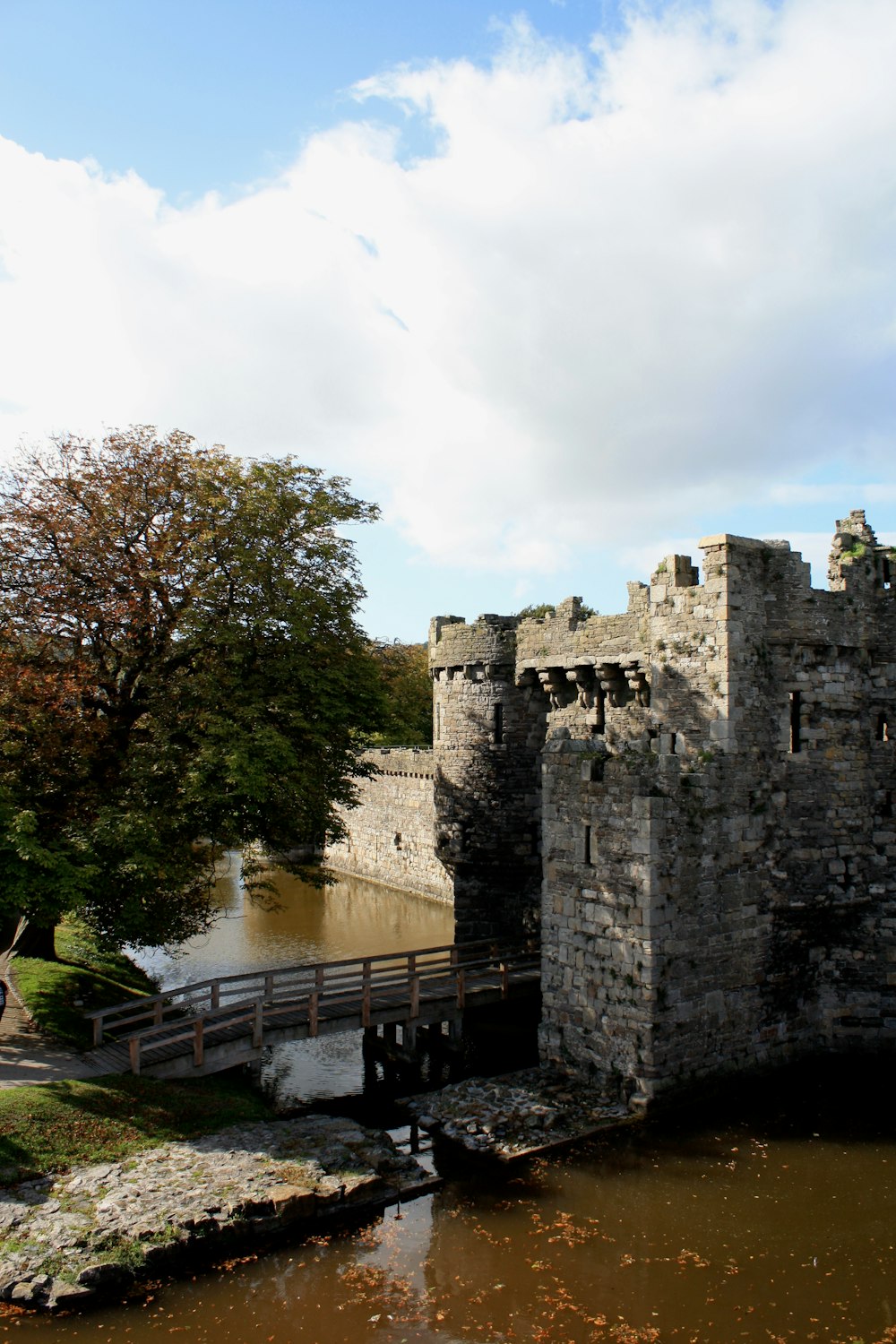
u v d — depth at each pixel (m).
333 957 40.88
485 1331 13.77
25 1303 14.09
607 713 27.62
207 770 22.88
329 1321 14.06
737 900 21.62
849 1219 16.47
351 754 30.06
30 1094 18.95
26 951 30.17
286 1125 19.59
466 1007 25.64
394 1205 17.20
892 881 23.02
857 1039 22.91
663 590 23.14
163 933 26.48
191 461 26.38
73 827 22.89
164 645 26.17
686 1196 17.23
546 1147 19.02
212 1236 15.53
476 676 31.86
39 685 23.27
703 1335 13.58
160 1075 20.95
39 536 24.84
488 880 31.80
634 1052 20.47
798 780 22.66
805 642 22.62
